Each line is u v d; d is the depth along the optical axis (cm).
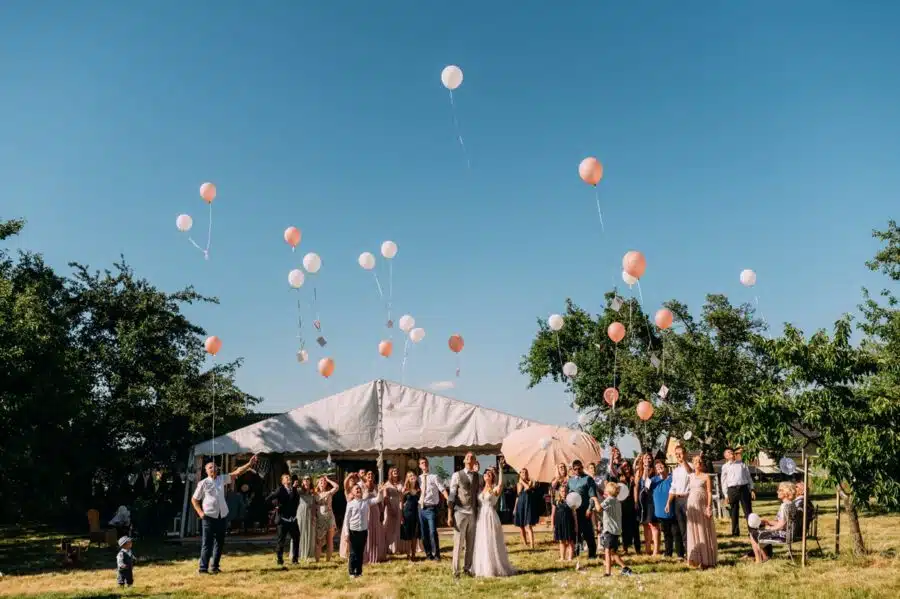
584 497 1151
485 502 1069
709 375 2503
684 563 1081
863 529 1418
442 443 1800
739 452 1362
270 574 1140
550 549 1333
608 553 993
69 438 2017
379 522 1265
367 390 1856
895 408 994
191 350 2597
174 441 2423
